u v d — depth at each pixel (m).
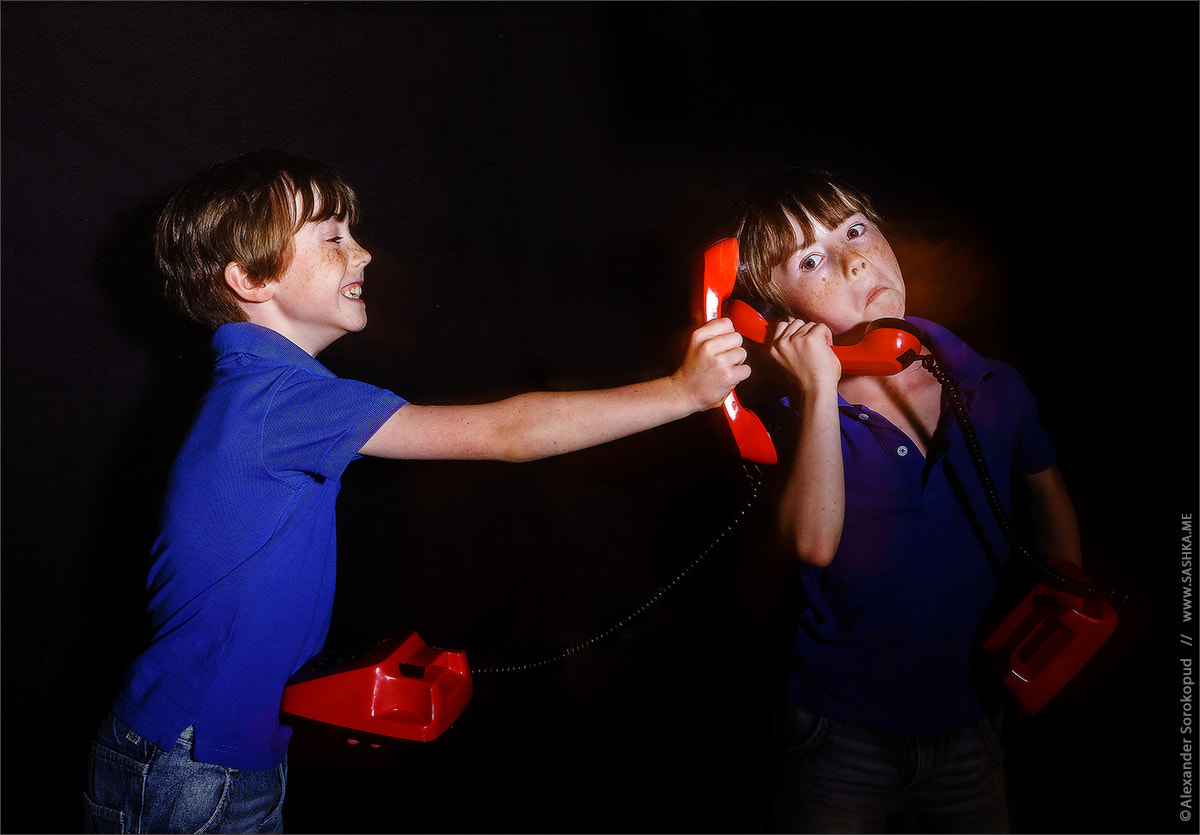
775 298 1.33
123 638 1.81
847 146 1.73
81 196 1.69
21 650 1.82
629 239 1.85
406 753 1.94
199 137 1.70
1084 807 1.62
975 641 1.27
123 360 1.75
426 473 1.90
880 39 1.68
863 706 1.24
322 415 1.12
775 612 1.90
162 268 1.37
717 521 1.91
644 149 1.82
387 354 1.84
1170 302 1.52
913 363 1.32
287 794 1.92
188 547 1.17
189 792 1.17
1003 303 1.66
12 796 1.84
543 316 1.87
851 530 1.25
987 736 1.26
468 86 1.79
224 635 1.17
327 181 1.31
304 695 1.21
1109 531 1.60
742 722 1.92
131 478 1.78
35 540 1.79
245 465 1.14
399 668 1.24
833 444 1.18
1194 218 1.49
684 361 1.09
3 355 1.73
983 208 1.65
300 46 1.72
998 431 1.29
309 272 1.28
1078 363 1.61
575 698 1.97
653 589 1.95
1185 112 1.48
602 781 1.92
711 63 1.78
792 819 1.30
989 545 1.25
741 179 1.79
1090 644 1.13
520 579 1.95
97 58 1.66
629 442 1.92
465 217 1.83
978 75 1.63
